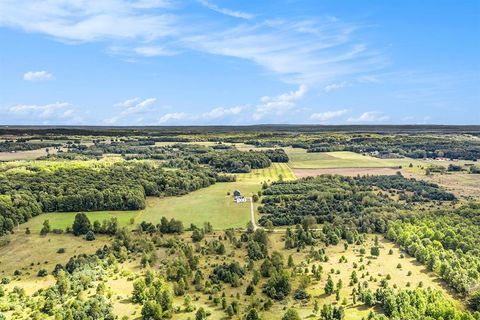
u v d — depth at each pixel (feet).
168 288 585.22
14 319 514.27
